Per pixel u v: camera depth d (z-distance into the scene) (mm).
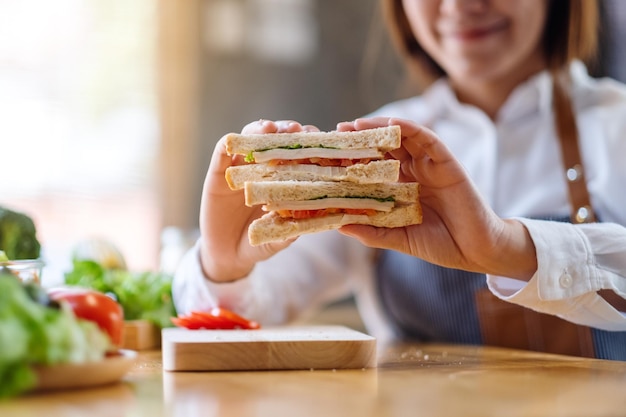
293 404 587
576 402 588
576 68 1173
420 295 1105
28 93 1821
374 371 729
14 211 962
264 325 1002
